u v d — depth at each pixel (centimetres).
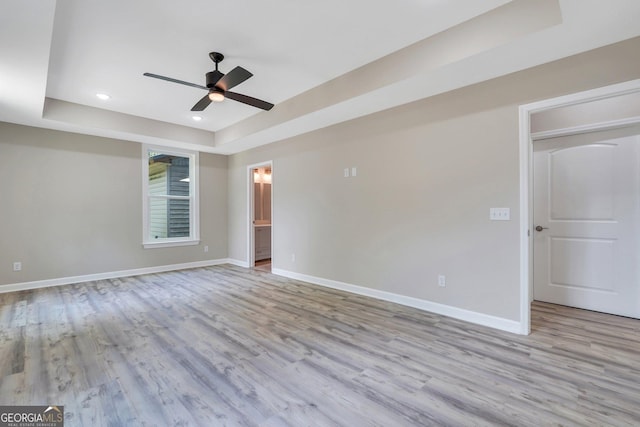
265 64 302
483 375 200
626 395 178
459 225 299
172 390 186
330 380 196
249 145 539
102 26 236
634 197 292
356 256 394
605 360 217
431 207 319
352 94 317
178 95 376
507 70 260
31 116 374
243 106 415
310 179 451
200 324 290
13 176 405
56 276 436
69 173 446
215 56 279
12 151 404
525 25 209
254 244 620
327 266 431
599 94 226
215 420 160
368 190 377
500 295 274
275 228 515
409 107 335
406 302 343
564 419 158
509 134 267
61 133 439
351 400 176
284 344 248
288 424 157
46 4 179
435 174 315
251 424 157
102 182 474
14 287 405
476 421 158
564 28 201
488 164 279
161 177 550
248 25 239
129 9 217
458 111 298
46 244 429
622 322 286
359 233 389
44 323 292
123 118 443
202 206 591
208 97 291
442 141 309
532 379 195
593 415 161
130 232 502
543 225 347
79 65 299
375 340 254
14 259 406
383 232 363
